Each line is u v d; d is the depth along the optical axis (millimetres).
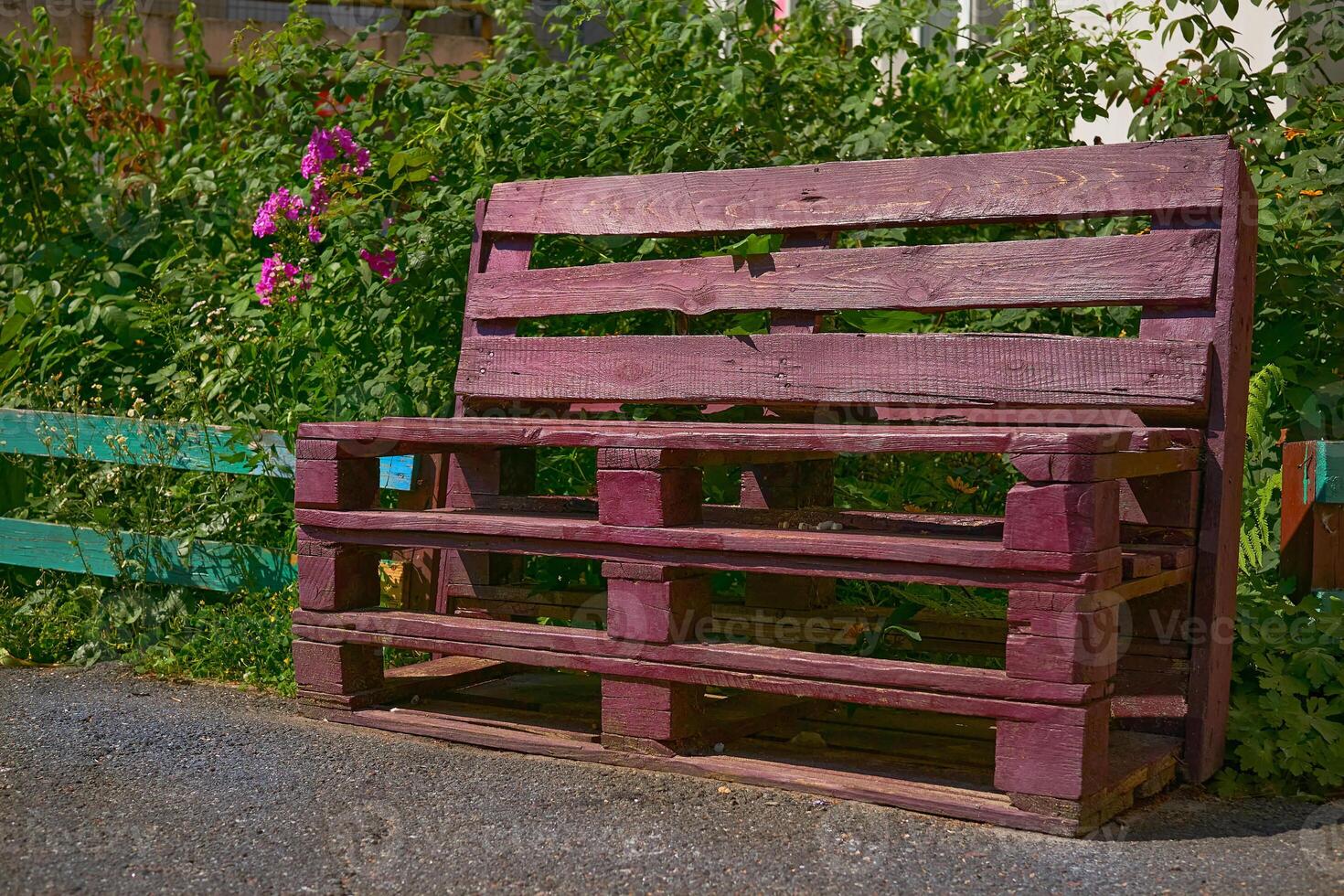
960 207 3533
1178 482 3176
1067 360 3301
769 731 3520
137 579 4676
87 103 6945
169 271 5527
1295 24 4746
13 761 3348
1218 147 3240
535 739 3400
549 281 4074
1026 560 2750
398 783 3162
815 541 2955
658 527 3162
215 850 2734
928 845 2730
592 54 5242
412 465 4277
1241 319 3244
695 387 3762
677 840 2771
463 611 4203
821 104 5359
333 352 4988
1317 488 3705
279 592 4492
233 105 6516
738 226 3842
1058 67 5188
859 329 4172
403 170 5301
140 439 4750
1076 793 2736
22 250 6090
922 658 4043
